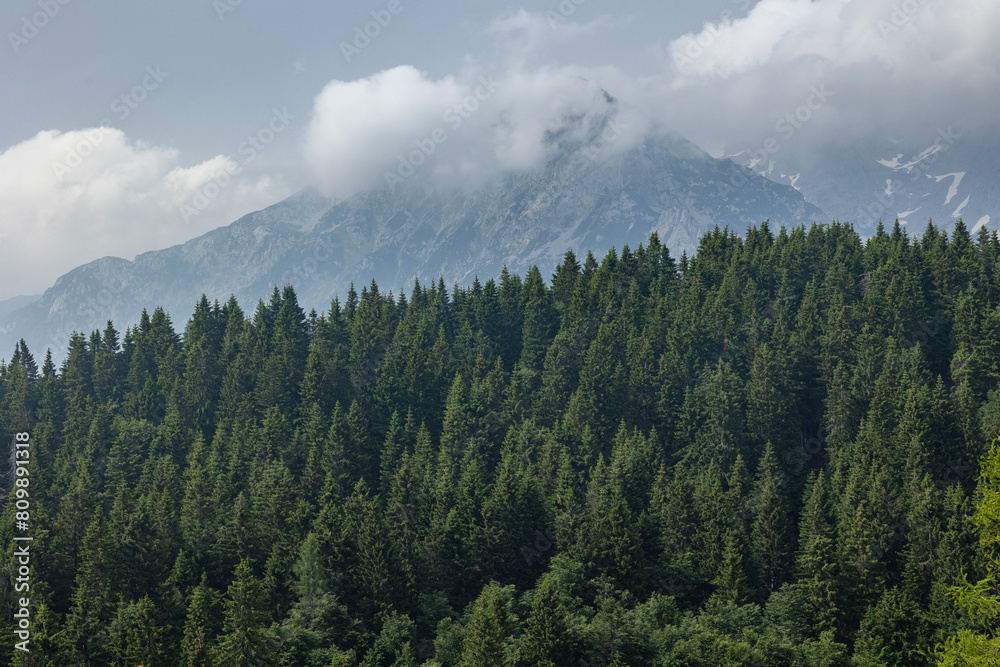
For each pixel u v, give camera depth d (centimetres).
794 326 15550
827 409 13488
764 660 7425
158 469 12775
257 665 7744
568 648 7350
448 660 7919
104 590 9231
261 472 12306
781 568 9750
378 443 14500
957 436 11288
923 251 17038
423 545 9975
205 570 9788
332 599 8694
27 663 7562
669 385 13888
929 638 8019
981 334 13450
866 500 9725
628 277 19275
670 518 10244
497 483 10538
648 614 8275
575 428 13325
